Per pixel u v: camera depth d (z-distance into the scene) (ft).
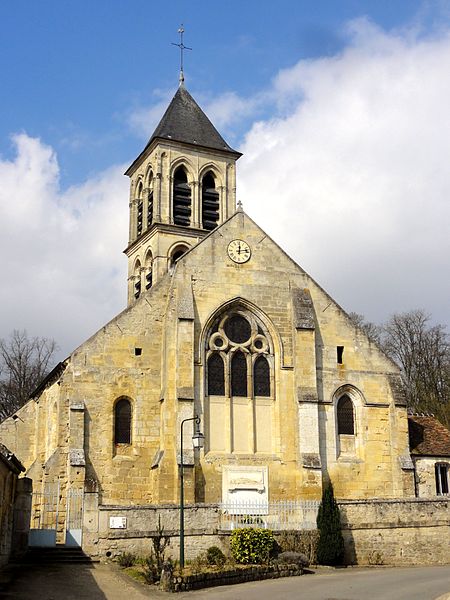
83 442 141.18
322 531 129.59
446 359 254.88
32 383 281.74
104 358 147.74
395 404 160.35
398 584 101.81
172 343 148.97
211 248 156.97
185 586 97.45
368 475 156.25
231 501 144.56
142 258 215.51
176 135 217.15
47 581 97.60
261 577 111.24
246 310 157.38
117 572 106.93
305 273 163.12
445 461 163.22
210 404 149.38
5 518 107.04
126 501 142.10
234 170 222.69
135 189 230.48
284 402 153.38
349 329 164.04
